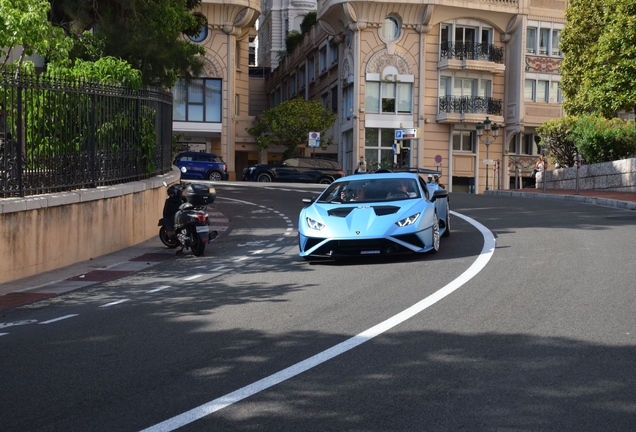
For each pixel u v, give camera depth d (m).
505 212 18.69
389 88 47.03
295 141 48.19
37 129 11.80
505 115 49.53
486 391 4.70
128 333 6.86
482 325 6.52
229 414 4.41
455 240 13.12
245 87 52.41
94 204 12.98
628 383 4.80
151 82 23.16
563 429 4.05
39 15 14.09
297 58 59.72
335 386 4.89
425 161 47.72
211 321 7.21
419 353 5.65
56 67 16.02
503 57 49.22
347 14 45.69
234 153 49.94
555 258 10.32
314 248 10.87
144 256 13.15
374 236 10.59
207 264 11.93
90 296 9.33
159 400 4.75
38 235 11.28
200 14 47.44
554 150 36.03
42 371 5.60
